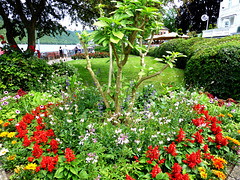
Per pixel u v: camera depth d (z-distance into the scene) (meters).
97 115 3.09
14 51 5.01
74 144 2.23
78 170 1.85
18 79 4.63
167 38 23.14
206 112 3.07
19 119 3.02
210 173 2.03
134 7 2.15
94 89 3.97
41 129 2.57
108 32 1.90
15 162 2.09
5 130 2.71
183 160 2.11
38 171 1.91
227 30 21.33
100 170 1.89
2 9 7.03
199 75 5.57
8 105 3.30
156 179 1.80
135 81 2.87
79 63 12.41
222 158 2.25
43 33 9.52
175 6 4.55
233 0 23.42
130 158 2.20
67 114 2.52
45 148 2.19
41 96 3.76
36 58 5.44
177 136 2.41
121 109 3.12
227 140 2.66
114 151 2.11
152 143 2.25
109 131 2.34
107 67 10.14
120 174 1.93
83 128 2.38
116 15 2.03
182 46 9.84
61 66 6.11
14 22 8.08
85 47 2.49
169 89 3.38
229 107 3.75
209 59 5.23
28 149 2.33
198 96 3.90
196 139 2.42
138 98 3.80
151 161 2.00
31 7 7.39
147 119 2.55
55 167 1.90
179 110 2.91
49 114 2.60
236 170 2.25
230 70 4.84
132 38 2.34
